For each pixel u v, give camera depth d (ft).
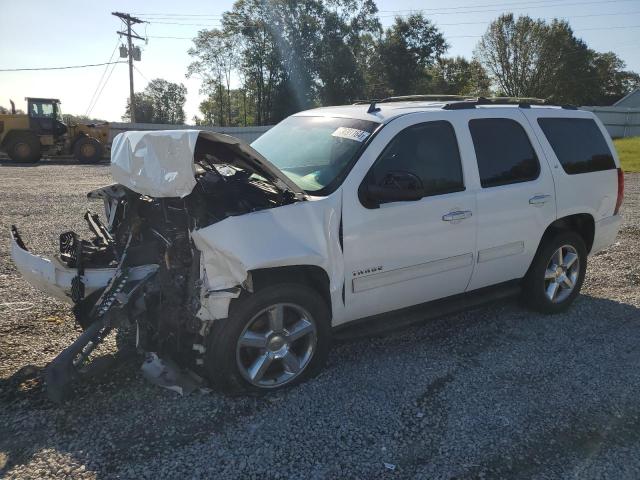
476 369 13.12
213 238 10.21
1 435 9.93
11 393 11.32
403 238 12.72
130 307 11.08
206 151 11.19
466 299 14.97
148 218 12.29
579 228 17.62
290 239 11.02
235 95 193.67
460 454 9.84
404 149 13.12
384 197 11.91
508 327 15.79
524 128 15.66
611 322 16.33
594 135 17.69
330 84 165.68
